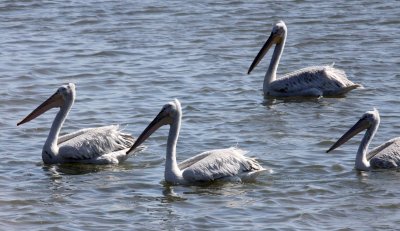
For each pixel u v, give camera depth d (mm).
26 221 13680
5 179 15609
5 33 27203
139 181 15516
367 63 24016
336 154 16875
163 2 31141
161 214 13969
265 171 15625
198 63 24125
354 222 13719
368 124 16188
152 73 23109
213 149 17234
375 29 27594
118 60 24375
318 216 13922
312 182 15391
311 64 24250
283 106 20594
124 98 20938
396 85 22000
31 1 31125
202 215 13891
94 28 27828
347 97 21250
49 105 17000
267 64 24266
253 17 29125
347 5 30703
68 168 16344
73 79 22594
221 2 31219
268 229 13359
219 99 21000
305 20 28672
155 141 17703
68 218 13805
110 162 16516
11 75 22781
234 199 14609
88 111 19828
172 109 15586
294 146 17344
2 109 20109
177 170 15422
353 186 15203
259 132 18344
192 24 28281
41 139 17922
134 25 28172
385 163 16016
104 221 13695
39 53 24969
